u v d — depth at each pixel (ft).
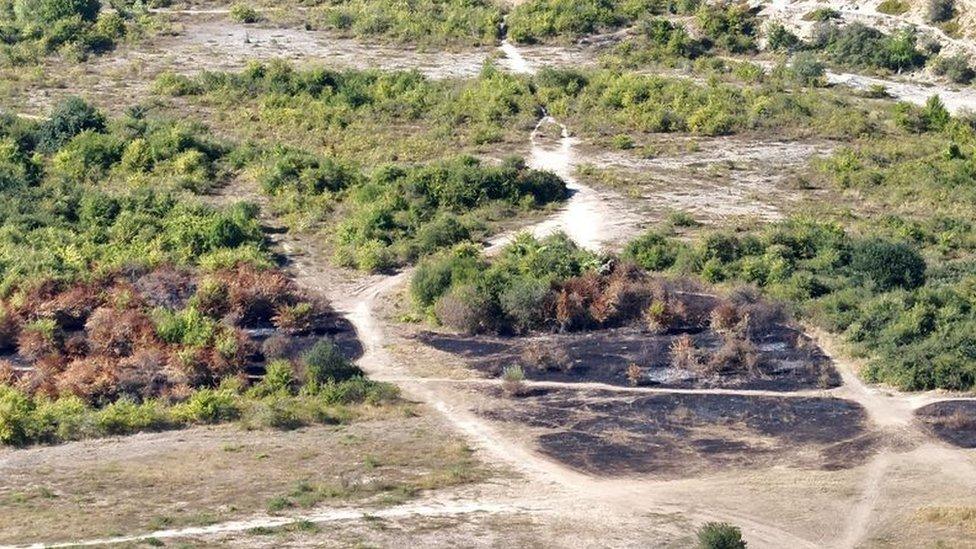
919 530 128.16
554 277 189.98
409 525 123.95
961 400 160.76
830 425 154.10
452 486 134.51
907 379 164.55
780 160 253.44
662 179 243.40
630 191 235.81
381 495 131.13
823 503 133.80
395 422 154.71
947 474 141.38
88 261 199.82
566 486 135.85
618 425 153.69
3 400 155.12
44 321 179.11
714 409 158.71
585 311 184.03
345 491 131.85
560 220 223.51
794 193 239.50
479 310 183.11
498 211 225.76
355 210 226.17
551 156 253.44
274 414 153.79
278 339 175.52
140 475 136.67
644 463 142.82
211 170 242.58
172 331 176.65
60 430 149.69
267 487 133.18
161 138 247.91
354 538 120.37
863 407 159.43
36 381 165.68
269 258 207.51
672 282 193.26
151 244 206.39
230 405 157.28
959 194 236.43
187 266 200.23
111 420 151.64
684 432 151.94
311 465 139.64
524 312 182.70
